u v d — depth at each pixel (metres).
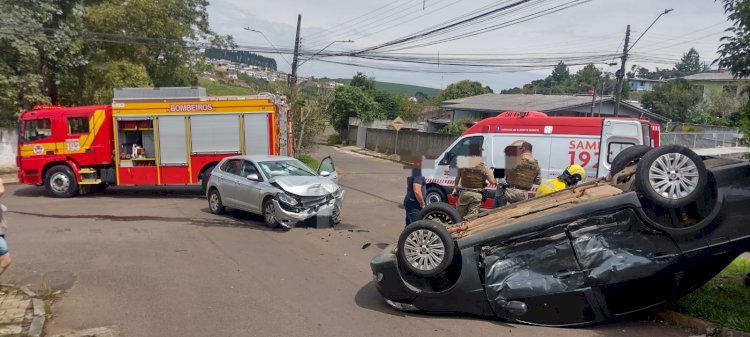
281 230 11.32
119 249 9.41
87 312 6.25
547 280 5.64
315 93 29.48
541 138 12.02
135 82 26.72
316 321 5.98
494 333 5.61
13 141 23.28
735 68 6.43
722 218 5.39
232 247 9.64
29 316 6.04
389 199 17.05
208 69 34.00
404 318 6.09
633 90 63.75
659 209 5.48
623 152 6.79
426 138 34.19
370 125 48.69
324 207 11.58
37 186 18.66
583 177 7.62
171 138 16.75
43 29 21.12
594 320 5.65
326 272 8.07
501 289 5.72
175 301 6.63
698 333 5.54
